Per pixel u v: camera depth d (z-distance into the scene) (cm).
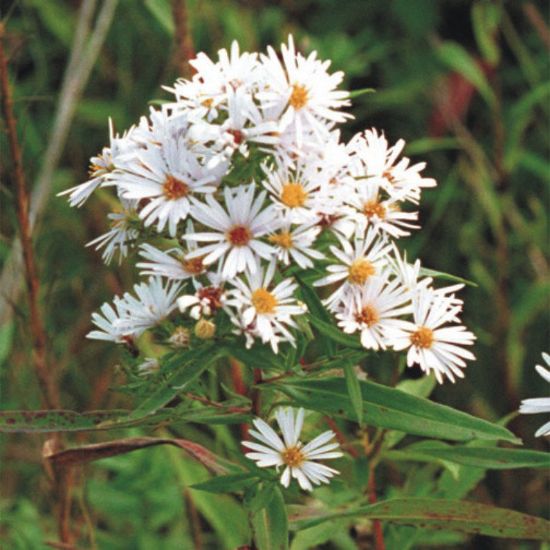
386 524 66
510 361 82
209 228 53
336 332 53
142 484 74
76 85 79
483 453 57
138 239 54
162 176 53
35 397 77
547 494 81
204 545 77
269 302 52
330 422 64
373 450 63
